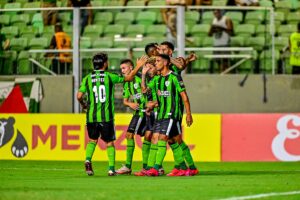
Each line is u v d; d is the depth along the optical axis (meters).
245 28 61.88
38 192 32.44
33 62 62.00
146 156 44.34
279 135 55.88
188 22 62.12
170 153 55.97
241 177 40.84
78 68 60.75
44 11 62.84
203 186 35.31
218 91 60.22
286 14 65.25
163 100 40.66
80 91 41.78
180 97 41.16
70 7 61.78
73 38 60.91
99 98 41.41
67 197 30.58
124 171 43.19
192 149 56.28
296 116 55.91
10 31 63.25
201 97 60.34
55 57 61.53
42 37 62.75
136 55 60.97
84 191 32.94
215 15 61.53
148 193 32.22
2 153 57.97
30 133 57.50
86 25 61.72
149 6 60.56
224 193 32.38
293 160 55.66
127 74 44.75
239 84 60.28
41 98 61.09
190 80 60.28
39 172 45.53
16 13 63.59
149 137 43.97
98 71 41.62
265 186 35.47
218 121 56.38
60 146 56.91
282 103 60.50
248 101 60.41
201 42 61.25
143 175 41.78
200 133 56.31
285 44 62.28
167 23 61.03
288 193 32.41
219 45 61.19
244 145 56.09
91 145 41.94
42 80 61.03
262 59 61.38
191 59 43.69
